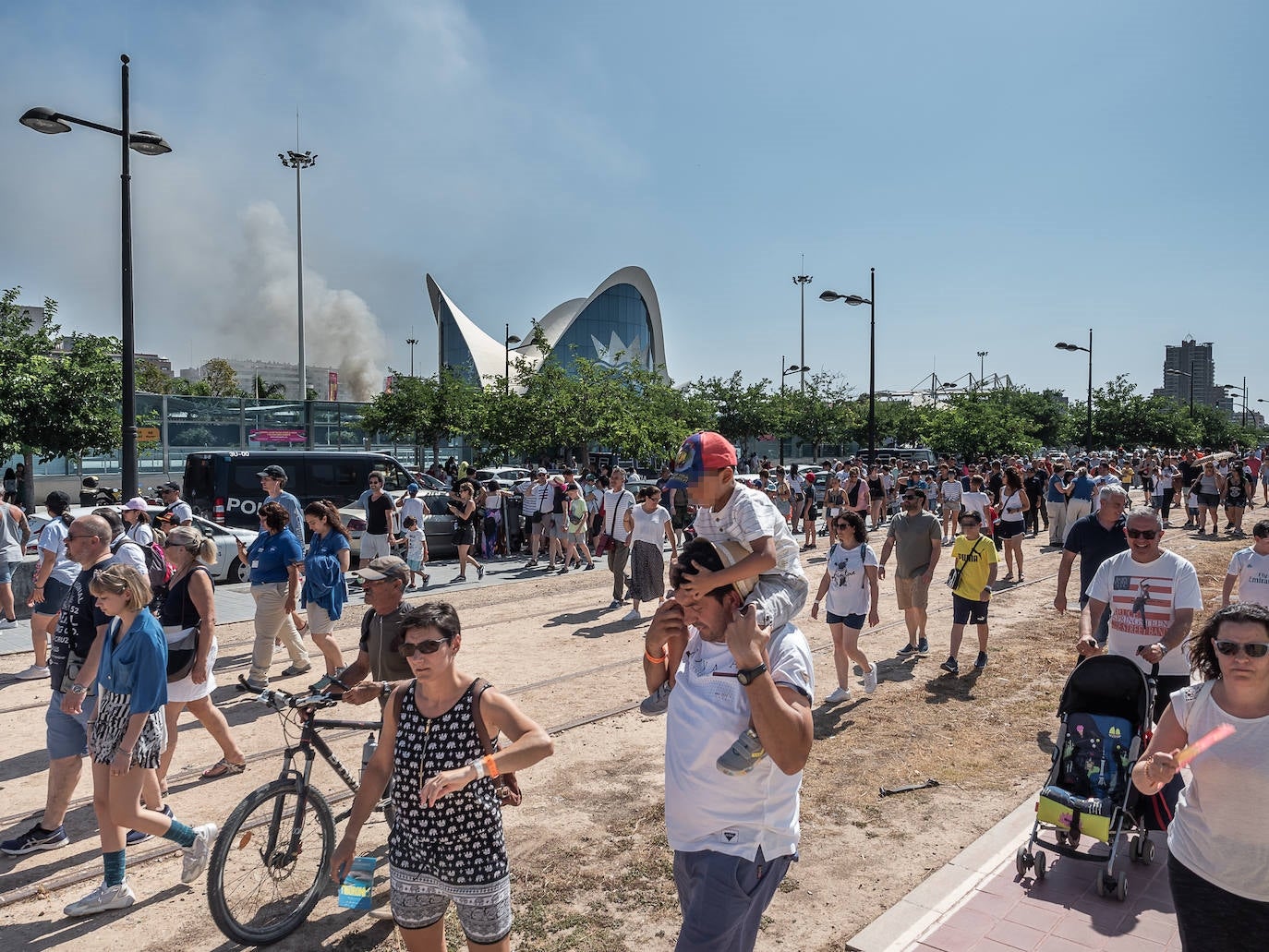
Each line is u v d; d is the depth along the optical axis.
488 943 3.32
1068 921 4.32
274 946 4.29
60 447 21.12
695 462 2.80
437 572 16.33
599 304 87.56
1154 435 54.28
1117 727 4.96
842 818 5.71
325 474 19.58
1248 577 6.84
